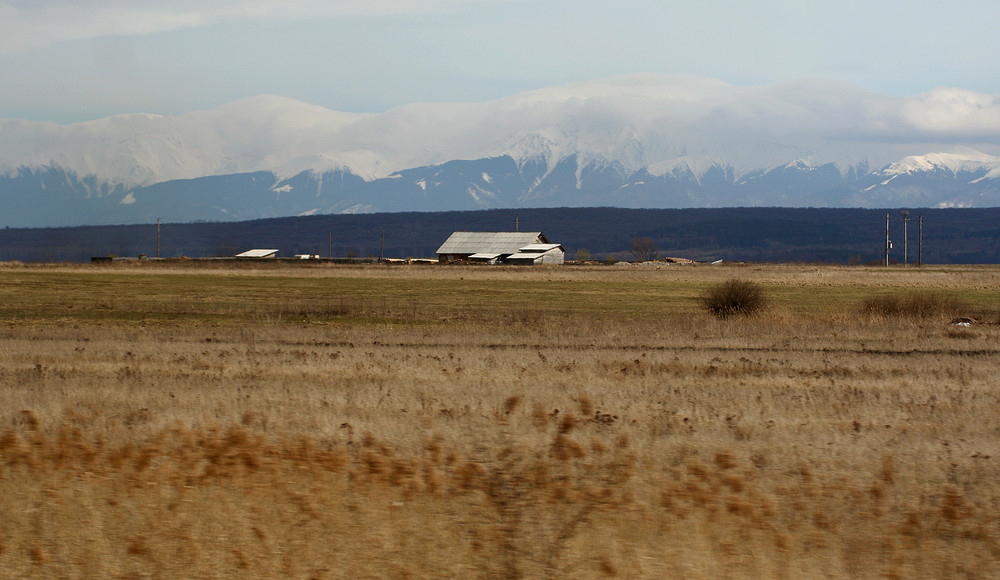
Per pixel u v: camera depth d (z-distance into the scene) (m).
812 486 36.56
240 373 67.50
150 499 34.38
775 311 120.81
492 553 30.05
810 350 87.56
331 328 104.12
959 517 33.25
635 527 32.03
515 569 29.09
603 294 179.50
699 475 37.72
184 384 61.25
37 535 31.41
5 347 82.38
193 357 77.06
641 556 29.86
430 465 39.03
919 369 74.44
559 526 32.06
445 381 64.25
